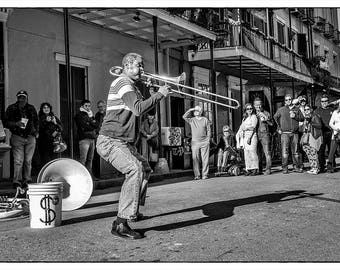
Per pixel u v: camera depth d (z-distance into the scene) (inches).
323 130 415.2
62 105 416.2
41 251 151.4
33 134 307.4
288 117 411.5
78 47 432.8
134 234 167.6
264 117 414.6
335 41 1094.4
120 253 147.7
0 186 315.6
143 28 469.4
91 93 446.0
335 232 171.8
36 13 388.8
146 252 148.2
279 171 447.5
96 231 179.2
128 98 166.9
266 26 738.8
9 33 365.7
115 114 171.5
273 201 243.9
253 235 168.7
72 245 158.6
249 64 615.5
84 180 224.8
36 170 370.0
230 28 580.1
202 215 208.7
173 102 561.3
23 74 376.8
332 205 228.7
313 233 170.6
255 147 411.2
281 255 142.3
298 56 806.5
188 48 577.0
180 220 198.4
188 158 506.0
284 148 413.1
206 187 320.5
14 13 369.7
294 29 875.4
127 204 168.1
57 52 407.8
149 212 219.3
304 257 139.9
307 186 303.9
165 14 424.8
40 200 186.4
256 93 759.1
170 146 477.4
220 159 427.5
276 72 690.2
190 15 495.2
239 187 311.1
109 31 468.8
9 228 190.7
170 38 514.0
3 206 227.0
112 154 169.9
